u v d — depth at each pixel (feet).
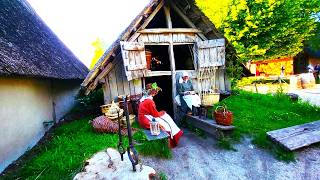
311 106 29.01
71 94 41.65
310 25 65.92
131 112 25.71
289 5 57.77
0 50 18.97
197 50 27.17
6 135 18.97
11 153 19.49
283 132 20.16
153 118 18.53
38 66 23.86
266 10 55.62
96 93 36.68
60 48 43.29
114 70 25.57
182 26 31.04
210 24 25.89
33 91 25.31
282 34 60.70
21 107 22.11
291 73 81.46
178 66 36.40
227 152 19.13
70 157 17.21
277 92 36.11
